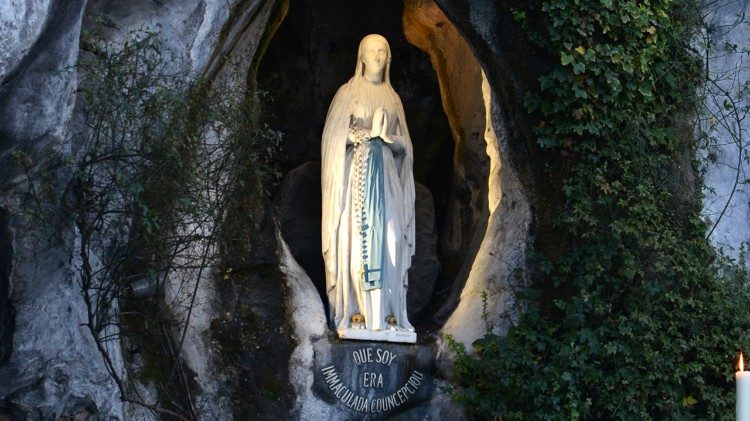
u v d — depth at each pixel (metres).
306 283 8.71
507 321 8.76
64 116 6.74
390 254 8.74
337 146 8.86
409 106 10.72
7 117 6.49
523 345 8.55
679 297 8.39
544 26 8.80
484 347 8.61
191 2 7.94
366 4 10.66
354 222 8.74
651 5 8.89
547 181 8.84
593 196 8.66
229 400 8.24
